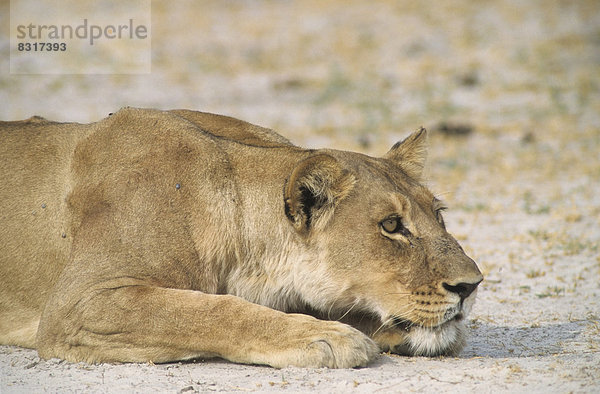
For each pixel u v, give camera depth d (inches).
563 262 601.0
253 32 1702.8
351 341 337.4
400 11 1818.4
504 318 459.2
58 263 388.2
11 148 412.2
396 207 369.4
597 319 450.3
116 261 358.9
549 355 364.8
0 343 394.6
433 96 1365.7
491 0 1882.4
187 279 366.9
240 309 342.0
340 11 1830.7
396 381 312.3
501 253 635.5
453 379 314.3
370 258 367.6
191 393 307.6
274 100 1366.9
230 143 398.3
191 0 1873.8
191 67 1494.8
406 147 426.3
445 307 358.6
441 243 368.2
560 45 1616.6
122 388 314.7
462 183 918.4
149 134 388.8
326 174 366.0
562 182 911.7
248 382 318.7
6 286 394.3
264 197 382.6
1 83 1318.9
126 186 372.8
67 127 415.5
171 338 342.6
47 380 329.1
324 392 303.1
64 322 354.0
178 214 370.3
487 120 1224.8
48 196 393.7
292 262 377.4
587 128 1167.6
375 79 1465.3
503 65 1515.7
